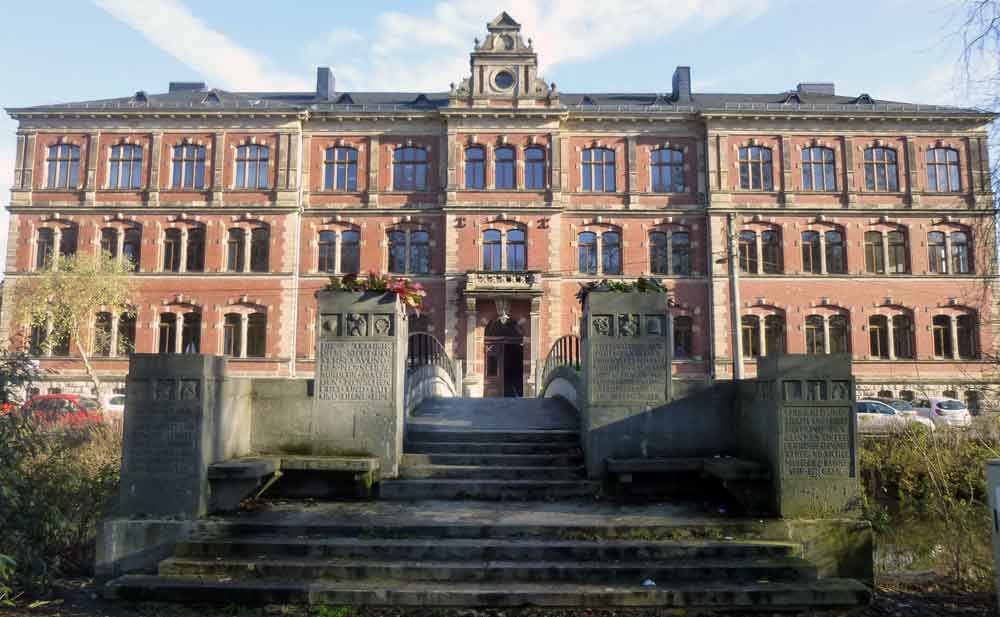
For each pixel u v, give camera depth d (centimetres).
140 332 3453
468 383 3334
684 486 913
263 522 768
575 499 899
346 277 956
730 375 3419
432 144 3641
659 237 3591
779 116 3566
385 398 931
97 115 3569
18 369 902
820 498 789
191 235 3578
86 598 735
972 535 959
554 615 628
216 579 679
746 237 3559
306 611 633
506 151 3600
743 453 912
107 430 1320
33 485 890
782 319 3497
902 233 3562
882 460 1257
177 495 781
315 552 716
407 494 899
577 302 3509
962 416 2592
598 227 3581
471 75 3622
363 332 942
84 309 3228
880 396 3416
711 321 3475
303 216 3581
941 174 3591
